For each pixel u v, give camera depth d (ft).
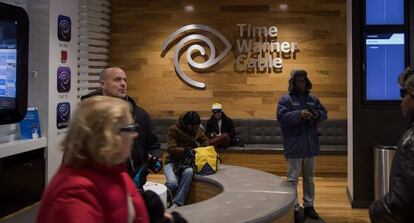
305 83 15.08
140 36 26.37
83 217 3.71
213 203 9.79
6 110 14.08
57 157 17.90
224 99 25.99
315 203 18.04
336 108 25.27
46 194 3.91
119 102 4.26
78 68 21.86
